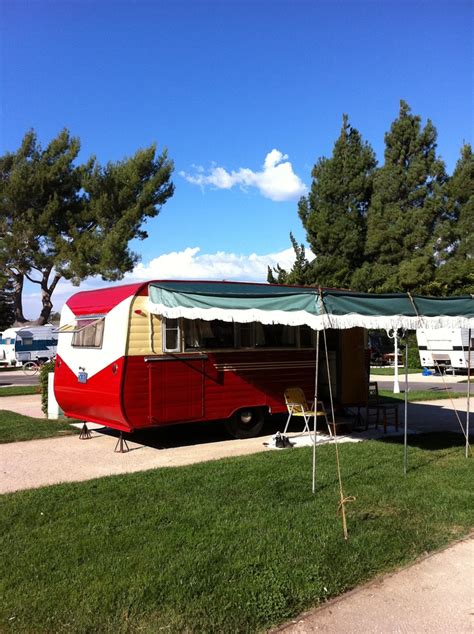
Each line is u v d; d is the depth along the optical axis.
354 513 5.34
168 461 7.79
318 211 37.41
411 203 37.22
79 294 9.94
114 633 3.32
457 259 35.84
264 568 4.12
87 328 8.98
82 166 34.62
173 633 3.33
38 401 15.43
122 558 4.30
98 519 5.16
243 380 9.34
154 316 8.37
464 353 23.92
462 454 8.06
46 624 3.40
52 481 6.67
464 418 11.80
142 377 8.21
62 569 4.12
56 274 36.00
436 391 17.42
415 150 37.19
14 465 7.53
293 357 10.03
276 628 3.44
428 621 3.54
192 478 6.57
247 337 9.43
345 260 36.16
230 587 3.84
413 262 34.09
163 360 8.42
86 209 33.97
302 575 4.02
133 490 6.08
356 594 3.87
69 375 9.39
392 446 8.59
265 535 4.75
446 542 4.73
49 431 9.91
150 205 33.88
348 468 7.07
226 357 9.15
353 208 37.12
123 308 8.24
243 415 9.53
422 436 9.57
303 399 9.16
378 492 6.00
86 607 3.57
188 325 8.73
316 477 6.60
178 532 4.83
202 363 8.85
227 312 6.69
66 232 34.50
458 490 6.10
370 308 6.47
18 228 32.66
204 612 3.54
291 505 5.55
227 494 5.93
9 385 21.89
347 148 37.38
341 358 10.48
